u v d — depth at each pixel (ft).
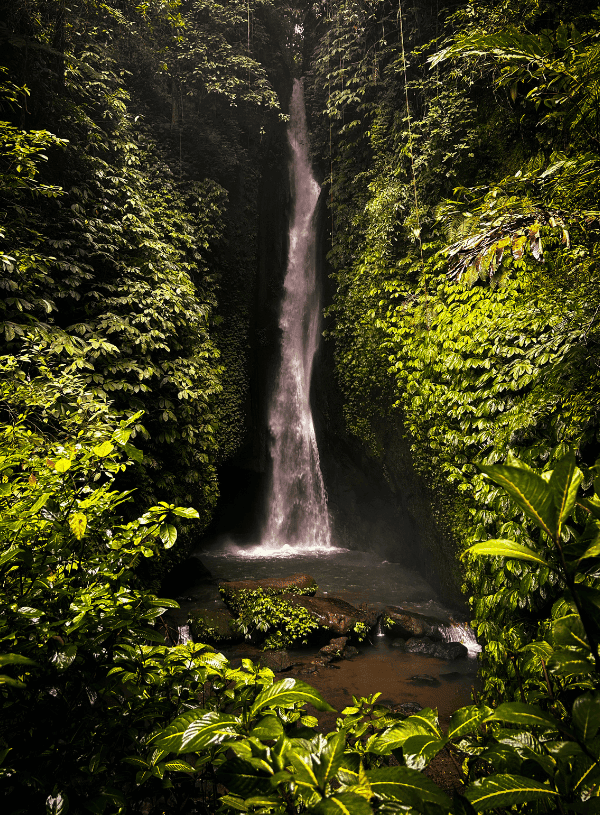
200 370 27.04
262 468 45.73
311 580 28.30
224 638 23.53
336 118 39.47
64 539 5.64
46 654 4.54
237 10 40.60
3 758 3.53
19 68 22.25
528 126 24.56
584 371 11.78
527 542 11.56
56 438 14.07
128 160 28.91
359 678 20.03
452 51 8.21
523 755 3.05
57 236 22.56
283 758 2.67
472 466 17.78
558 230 7.84
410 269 28.07
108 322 21.07
